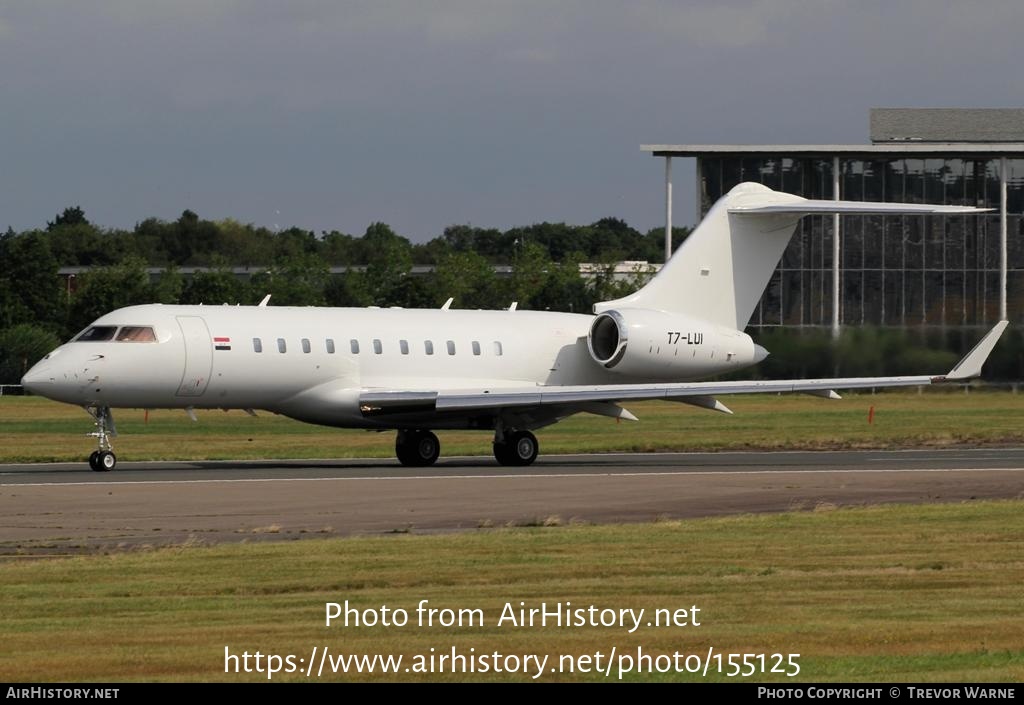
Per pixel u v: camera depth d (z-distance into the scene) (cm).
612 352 10669
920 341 15575
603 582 4619
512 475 8638
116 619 4022
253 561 5016
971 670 3438
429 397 9444
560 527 6028
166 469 9181
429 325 10250
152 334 9075
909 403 17762
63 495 7262
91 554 5266
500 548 5338
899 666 3481
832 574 4784
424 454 9962
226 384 9338
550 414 10088
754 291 10956
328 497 7238
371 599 4306
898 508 6725
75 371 8831
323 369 9631
